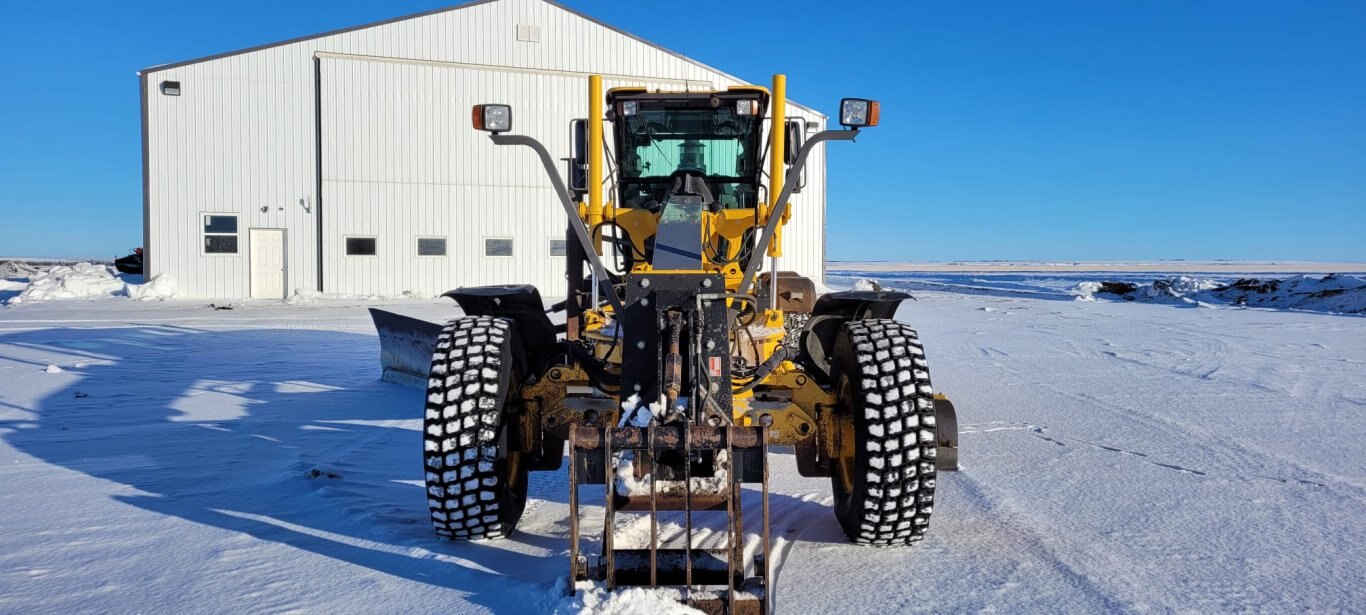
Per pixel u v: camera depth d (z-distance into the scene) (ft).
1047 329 56.95
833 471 15.06
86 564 12.64
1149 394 29.63
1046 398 28.81
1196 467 19.03
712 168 18.86
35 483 17.28
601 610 10.32
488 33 88.89
